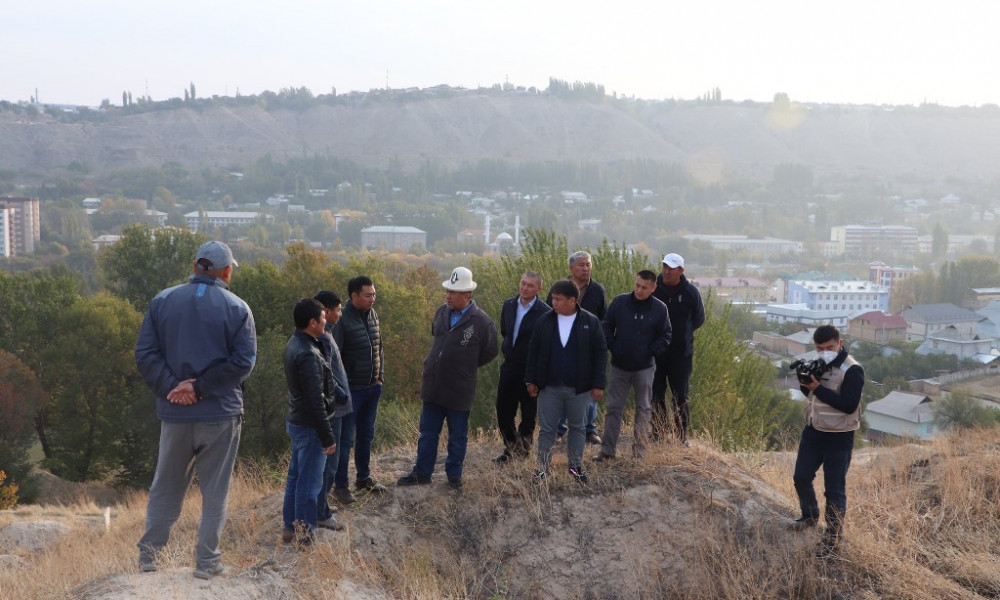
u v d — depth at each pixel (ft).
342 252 652.89
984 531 22.85
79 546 30.94
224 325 17.15
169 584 16.62
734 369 44.11
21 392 102.68
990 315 406.82
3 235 652.48
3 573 25.94
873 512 24.22
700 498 23.08
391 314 116.37
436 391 23.43
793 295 553.64
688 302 25.99
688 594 21.15
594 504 22.98
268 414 84.17
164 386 16.80
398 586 19.83
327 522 21.11
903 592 20.12
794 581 20.92
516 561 21.75
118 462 116.57
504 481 23.88
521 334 24.58
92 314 120.57
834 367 21.06
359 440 23.54
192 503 33.12
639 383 25.02
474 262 52.26
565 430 28.76
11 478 94.68
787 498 24.98
